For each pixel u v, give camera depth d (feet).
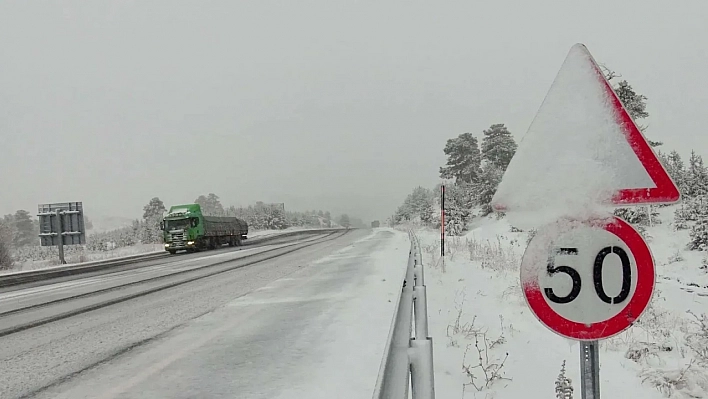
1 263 101.71
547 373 18.69
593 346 8.54
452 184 200.85
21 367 20.52
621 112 8.57
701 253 83.87
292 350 20.33
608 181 8.45
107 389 16.97
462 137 220.84
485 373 17.90
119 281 57.52
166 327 27.45
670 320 30.63
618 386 18.20
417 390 10.03
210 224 123.24
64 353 22.71
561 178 8.66
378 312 26.84
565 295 8.48
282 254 85.30
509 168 9.01
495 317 27.07
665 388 17.70
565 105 8.82
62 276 73.41
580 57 8.87
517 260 55.11
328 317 26.53
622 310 8.29
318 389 15.35
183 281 51.88
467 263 56.24
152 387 16.88
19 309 39.70
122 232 239.91
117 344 23.94
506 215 8.98
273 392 15.47
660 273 74.38
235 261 76.18
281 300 34.04
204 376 17.70
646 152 8.41
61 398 16.31
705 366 19.67
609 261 8.36
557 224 8.61
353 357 18.57
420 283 21.43
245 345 21.85
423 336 15.87
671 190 8.25
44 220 103.76
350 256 69.77
